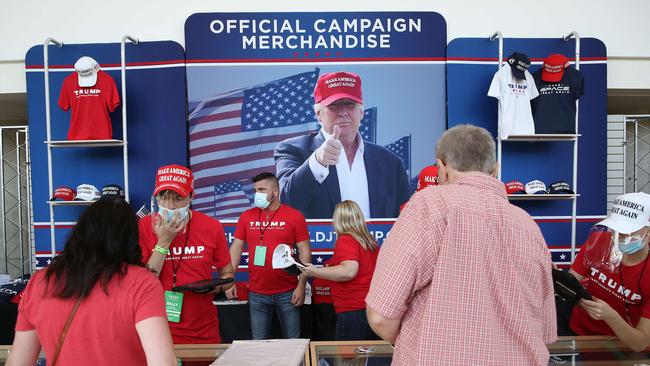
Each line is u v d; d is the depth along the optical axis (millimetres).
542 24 3533
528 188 3330
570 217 3488
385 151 3451
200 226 2010
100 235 1119
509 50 3469
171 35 3492
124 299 1069
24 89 3574
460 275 1035
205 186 3428
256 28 3408
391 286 1061
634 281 1788
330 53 3430
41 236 3424
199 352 1602
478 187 1127
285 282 2881
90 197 3230
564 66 3205
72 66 3414
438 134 3465
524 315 1035
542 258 1080
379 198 3443
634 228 1697
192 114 3404
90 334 1056
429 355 1021
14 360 1115
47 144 3242
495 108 3455
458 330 1020
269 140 3430
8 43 3494
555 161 3484
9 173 4500
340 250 2398
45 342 1077
